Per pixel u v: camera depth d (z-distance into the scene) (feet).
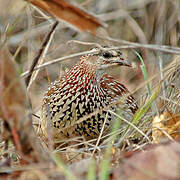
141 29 49.29
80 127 33.04
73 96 33.09
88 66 33.73
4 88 22.72
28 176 21.61
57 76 43.14
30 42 41.78
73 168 22.89
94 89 33.53
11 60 23.34
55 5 23.43
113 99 34.55
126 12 48.80
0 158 27.55
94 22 23.17
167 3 47.91
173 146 21.17
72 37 43.83
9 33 26.71
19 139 23.03
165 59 43.50
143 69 34.14
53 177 20.92
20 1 36.55
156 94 31.32
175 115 30.27
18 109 22.85
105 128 33.22
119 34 49.55
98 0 52.47
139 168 20.21
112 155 26.91
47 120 33.09
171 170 19.90
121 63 34.55
